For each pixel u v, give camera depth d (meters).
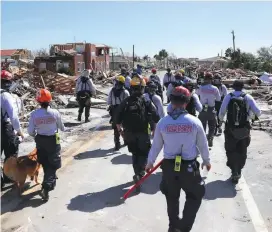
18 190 6.66
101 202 6.22
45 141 6.34
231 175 7.40
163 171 4.52
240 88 7.06
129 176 7.56
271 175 7.56
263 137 11.16
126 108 6.59
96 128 12.96
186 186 4.42
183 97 4.44
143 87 6.67
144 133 6.60
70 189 6.84
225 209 5.91
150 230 5.24
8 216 5.71
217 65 91.00
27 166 6.44
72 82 27.59
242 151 7.09
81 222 5.50
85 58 55.75
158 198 6.38
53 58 50.66
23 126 12.48
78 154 9.34
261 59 67.12
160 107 6.89
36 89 23.45
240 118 6.89
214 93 9.30
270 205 6.09
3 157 8.47
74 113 16.52
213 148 9.89
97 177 7.51
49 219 5.61
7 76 6.45
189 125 4.39
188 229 4.46
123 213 5.79
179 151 4.44
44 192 6.22
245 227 5.32
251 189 6.82
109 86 37.50
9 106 6.34
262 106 18.80
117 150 9.72
